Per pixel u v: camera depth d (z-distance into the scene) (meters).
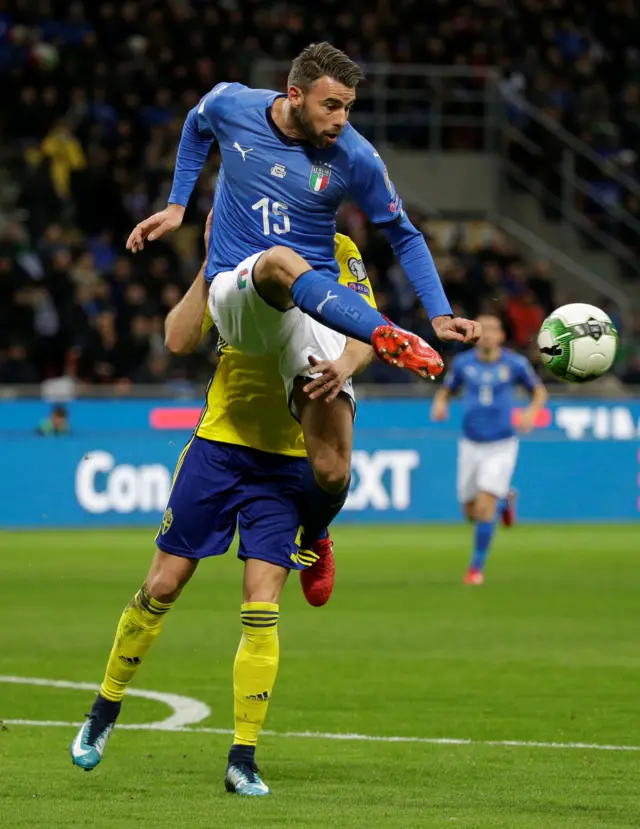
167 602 19.48
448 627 38.28
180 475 19.62
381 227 19.64
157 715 25.06
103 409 72.44
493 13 101.81
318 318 17.70
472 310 85.31
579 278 97.31
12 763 20.69
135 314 76.81
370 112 96.81
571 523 78.12
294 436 19.47
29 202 82.69
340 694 27.42
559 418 78.38
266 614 18.84
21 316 75.38
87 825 16.44
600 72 105.38
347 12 99.62
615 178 99.38
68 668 30.69
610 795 18.55
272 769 20.39
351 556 60.16
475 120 98.38
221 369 19.70
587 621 39.56
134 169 89.19
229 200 19.41
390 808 17.56
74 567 54.09
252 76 93.38
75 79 89.94
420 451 76.75
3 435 71.25
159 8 94.88
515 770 20.31
